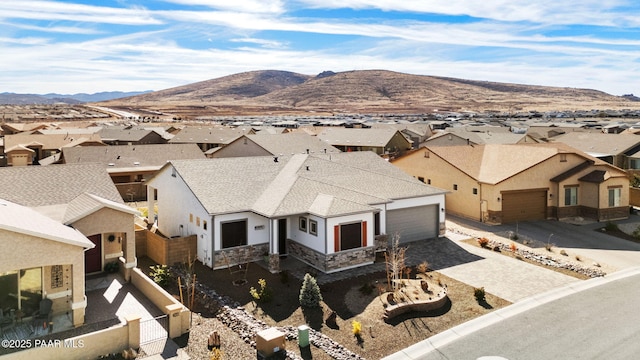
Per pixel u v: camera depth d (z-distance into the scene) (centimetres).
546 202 3575
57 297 1809
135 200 4359
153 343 1656
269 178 2927
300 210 2461
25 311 1725
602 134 6009
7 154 5775
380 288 2141
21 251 1614
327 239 2377
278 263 2403
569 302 2028
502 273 2406
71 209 2234
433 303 1967
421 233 3031
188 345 1652
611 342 1661
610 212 3547
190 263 2388
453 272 2420
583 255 2706
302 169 2992
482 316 1898
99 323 1784
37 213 2077
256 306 1992
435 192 3050
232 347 1647
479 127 8894
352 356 1581
